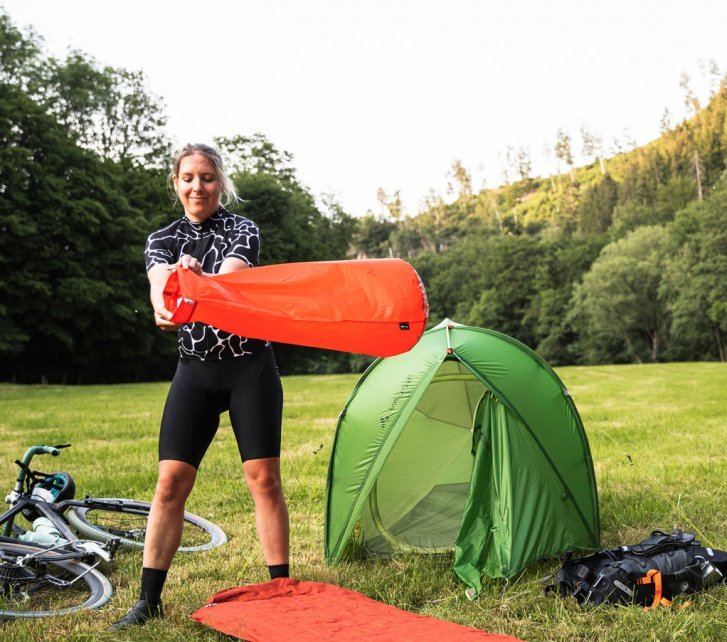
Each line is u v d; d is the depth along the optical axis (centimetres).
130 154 4456
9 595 409
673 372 2906
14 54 3653
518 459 483
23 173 3344
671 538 443
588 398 1795
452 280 10269
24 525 589
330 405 1698
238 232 396
